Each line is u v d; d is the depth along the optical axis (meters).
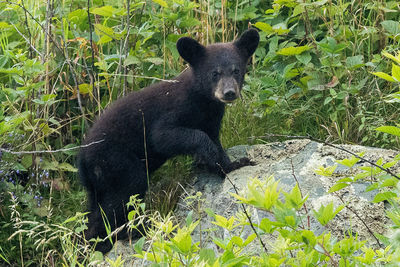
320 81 11.36
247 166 9.76
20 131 9.86
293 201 5.07
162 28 11.88
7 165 9.69
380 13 12.33
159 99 10.07
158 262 5.55
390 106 11.35
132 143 9.79
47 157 10.66
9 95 10.58
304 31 12.60
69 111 11.22
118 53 11.45
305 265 5.05
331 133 11.29
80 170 9.84
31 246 9.15
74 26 11.53
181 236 5.31
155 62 10.97
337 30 12.13
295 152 9.75
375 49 12.34
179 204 9.62
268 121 11.64
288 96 11.64
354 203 8.06
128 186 9.60
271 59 11.94
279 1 11.99
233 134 11.36
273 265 5.11
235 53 10.34
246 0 13.49
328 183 8.62
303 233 5.09
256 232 5.41
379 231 7.71
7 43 11.48
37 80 10.59
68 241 7.48
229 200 8.90
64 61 11.38
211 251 5.32
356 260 5.34
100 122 9.85
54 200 10.09
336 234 7.75
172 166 10.65
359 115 10.97
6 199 9.65
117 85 11.34
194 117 10.12
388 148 10.84
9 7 11.20
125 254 8.89
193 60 10.24
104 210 9.48
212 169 9.88
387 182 5.95
